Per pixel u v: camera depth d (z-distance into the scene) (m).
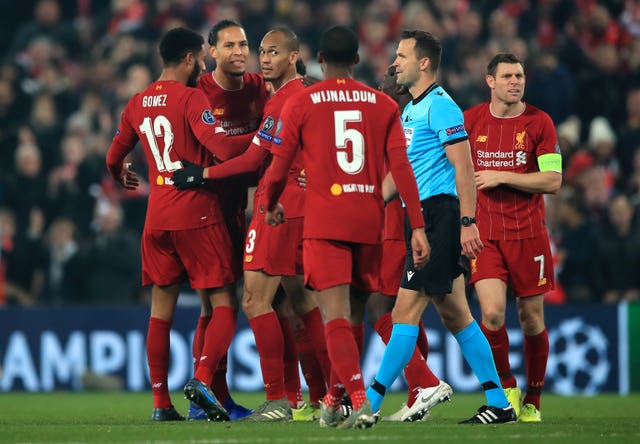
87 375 44.88
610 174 52.22
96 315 45.12
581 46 58.75
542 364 27.12
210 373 25.59
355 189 22.28
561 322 43.81
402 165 22.38
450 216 23.97
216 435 21.59
